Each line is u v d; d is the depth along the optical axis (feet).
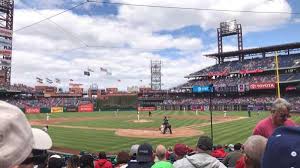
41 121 193.06
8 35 312.50
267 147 6.44
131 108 333.62
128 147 89.92
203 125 148.97
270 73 316.19
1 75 316.81
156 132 124.47
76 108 322.34
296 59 298.35
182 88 360.89
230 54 363.15
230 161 27.20
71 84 417.69
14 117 5.73
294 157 5.76
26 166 8.12
